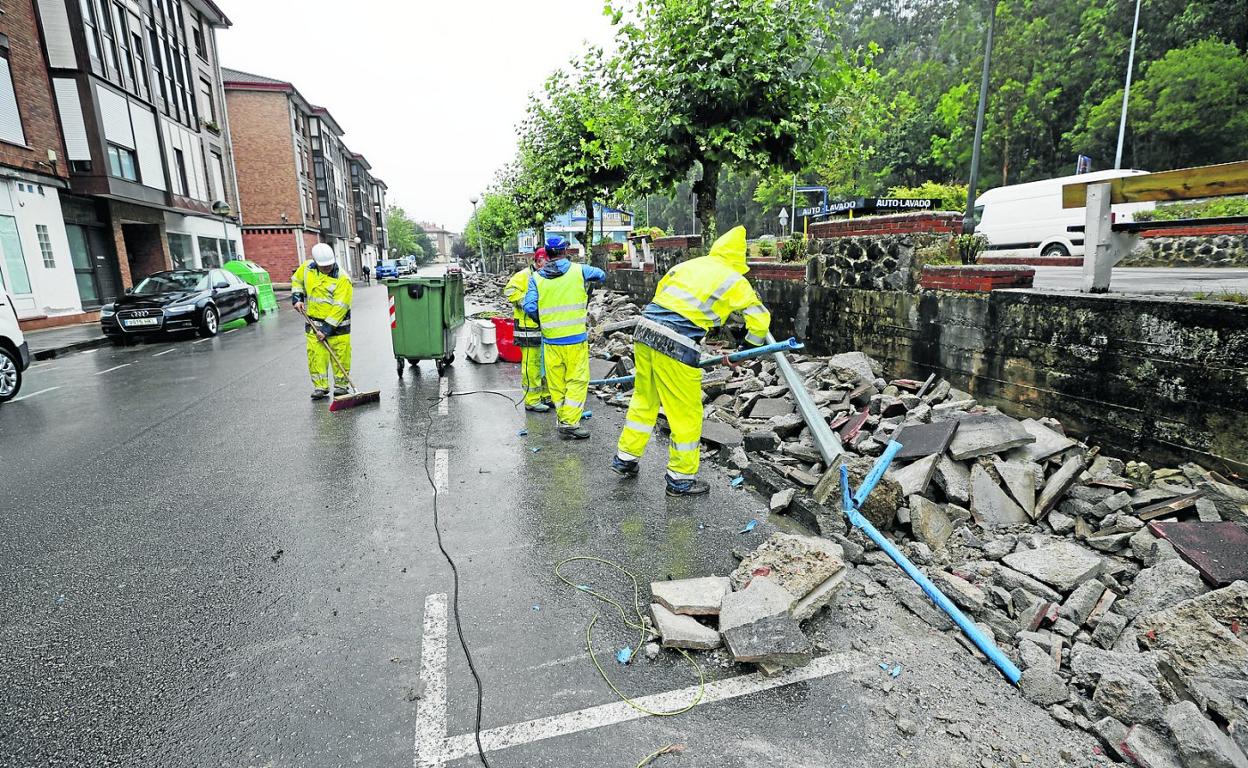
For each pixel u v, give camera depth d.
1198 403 3.58
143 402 7.88
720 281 4.16
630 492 4.57
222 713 2.41
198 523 4.14
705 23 7.71
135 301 13.75
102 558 3.67
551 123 15.21
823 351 7.31
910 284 5.91
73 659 2.74
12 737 2.30
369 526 4.05
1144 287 7.08
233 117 38.03
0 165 14.61
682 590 3.02
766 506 4.29
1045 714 2.38
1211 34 33.06
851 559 3.51
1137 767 2.09
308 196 43.31
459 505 4.38
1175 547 3.04
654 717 2.36
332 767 2.14
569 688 2.52
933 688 2.50
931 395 5.33
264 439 6.08
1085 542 3.42
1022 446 4.09
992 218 18.88
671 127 8.30
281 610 3.10
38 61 16.23
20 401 8.15
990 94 44.12
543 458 5.38
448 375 9.27
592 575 3.40
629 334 10.41
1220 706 2.14
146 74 21.16
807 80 7.86
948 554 3.49
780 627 2.62
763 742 2.24
